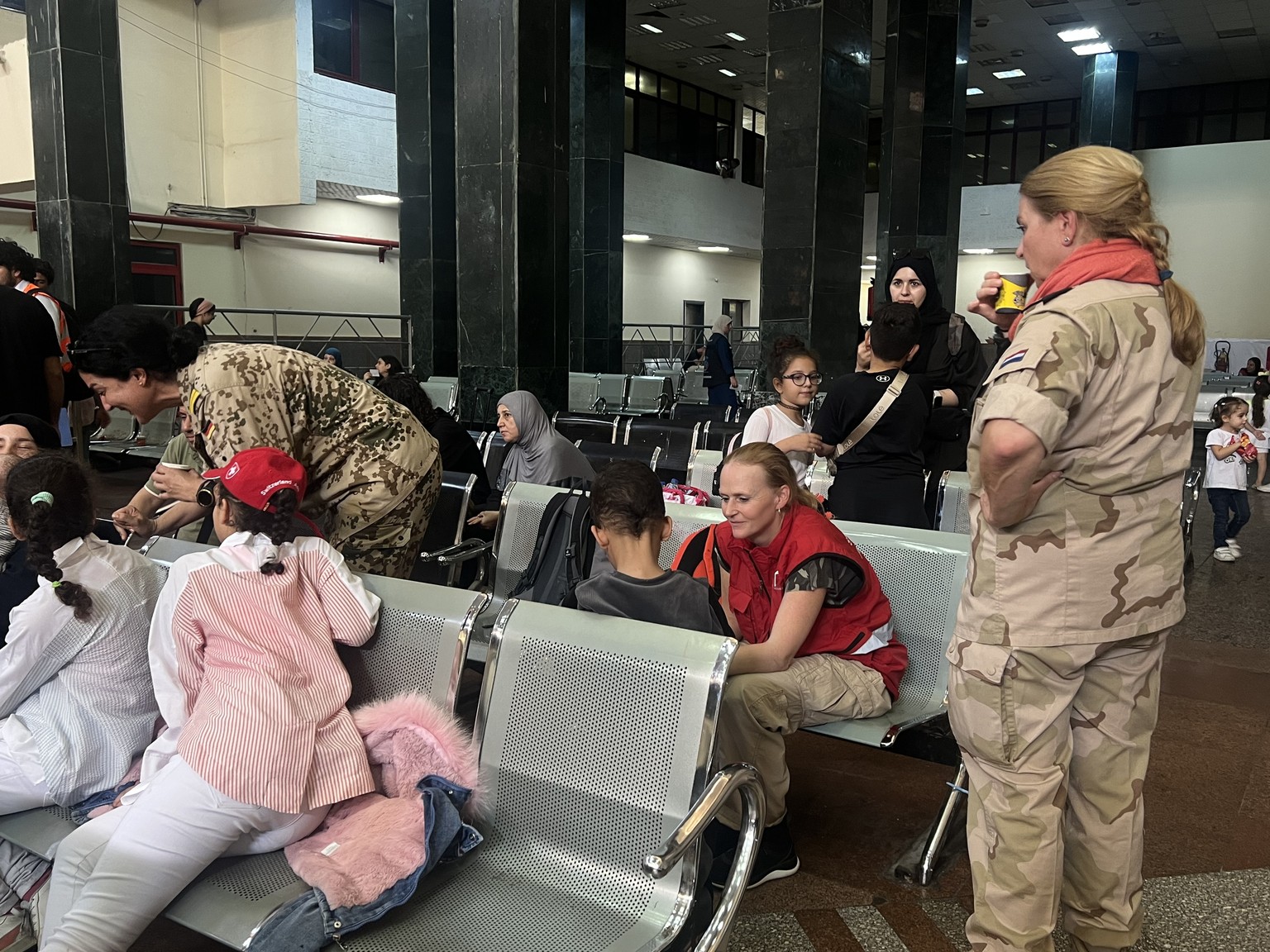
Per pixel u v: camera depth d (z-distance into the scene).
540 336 7.34
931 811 2.84
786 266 9.84
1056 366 1.55
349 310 17.70
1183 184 22.95
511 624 1.90
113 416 9.97
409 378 4.27
